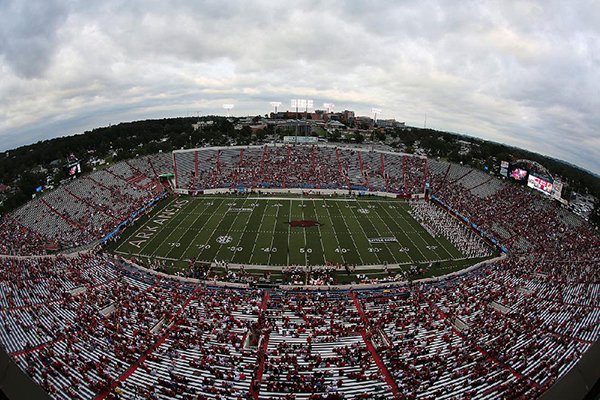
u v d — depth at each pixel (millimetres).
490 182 82562
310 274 48125
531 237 59750
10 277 38875
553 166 99188
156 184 85875
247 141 131750
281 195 85625
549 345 27672
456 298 38969
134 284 42344
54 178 80625
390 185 89688
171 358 27016
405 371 25781
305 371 25938
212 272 48562
